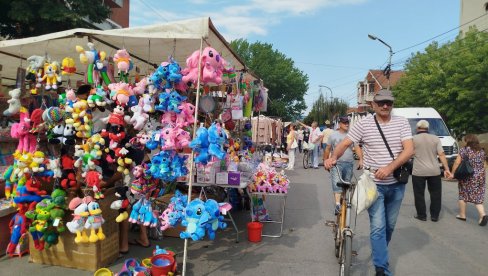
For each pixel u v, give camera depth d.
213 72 4.09
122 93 3.97
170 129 3.89
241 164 5.77
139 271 3.78
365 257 4.95
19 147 4.30
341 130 6.89
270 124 13.87
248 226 5.45
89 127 4.02
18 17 10.07
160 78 4.04
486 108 18.98
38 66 4.29
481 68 18.00
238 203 7.28
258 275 4.24
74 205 3.89
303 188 10.15
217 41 5.00
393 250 5.29
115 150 4.01
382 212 3.96
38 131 4.21
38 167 4.07
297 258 4.80
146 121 4.06
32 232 4.07
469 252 5.26
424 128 6.98
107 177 4.49
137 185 4.10
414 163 7.03
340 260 4.30
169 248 4.69
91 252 4.08
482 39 20.91
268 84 52.34
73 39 4.86
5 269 4.10
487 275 4.45
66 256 4.17
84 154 3.92
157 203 4.88
